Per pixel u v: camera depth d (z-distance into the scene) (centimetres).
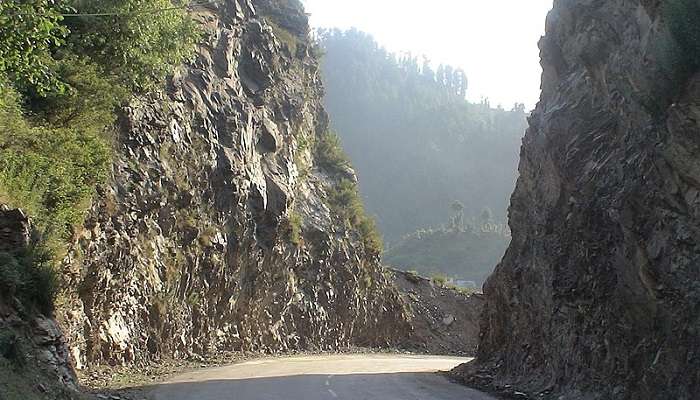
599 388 1408
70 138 1750
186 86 2998
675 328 1119
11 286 1091
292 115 4388
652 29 1373
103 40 2183
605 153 1623
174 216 2617
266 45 4175
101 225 1975
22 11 1248
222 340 3053
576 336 1586
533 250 2031
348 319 4512
